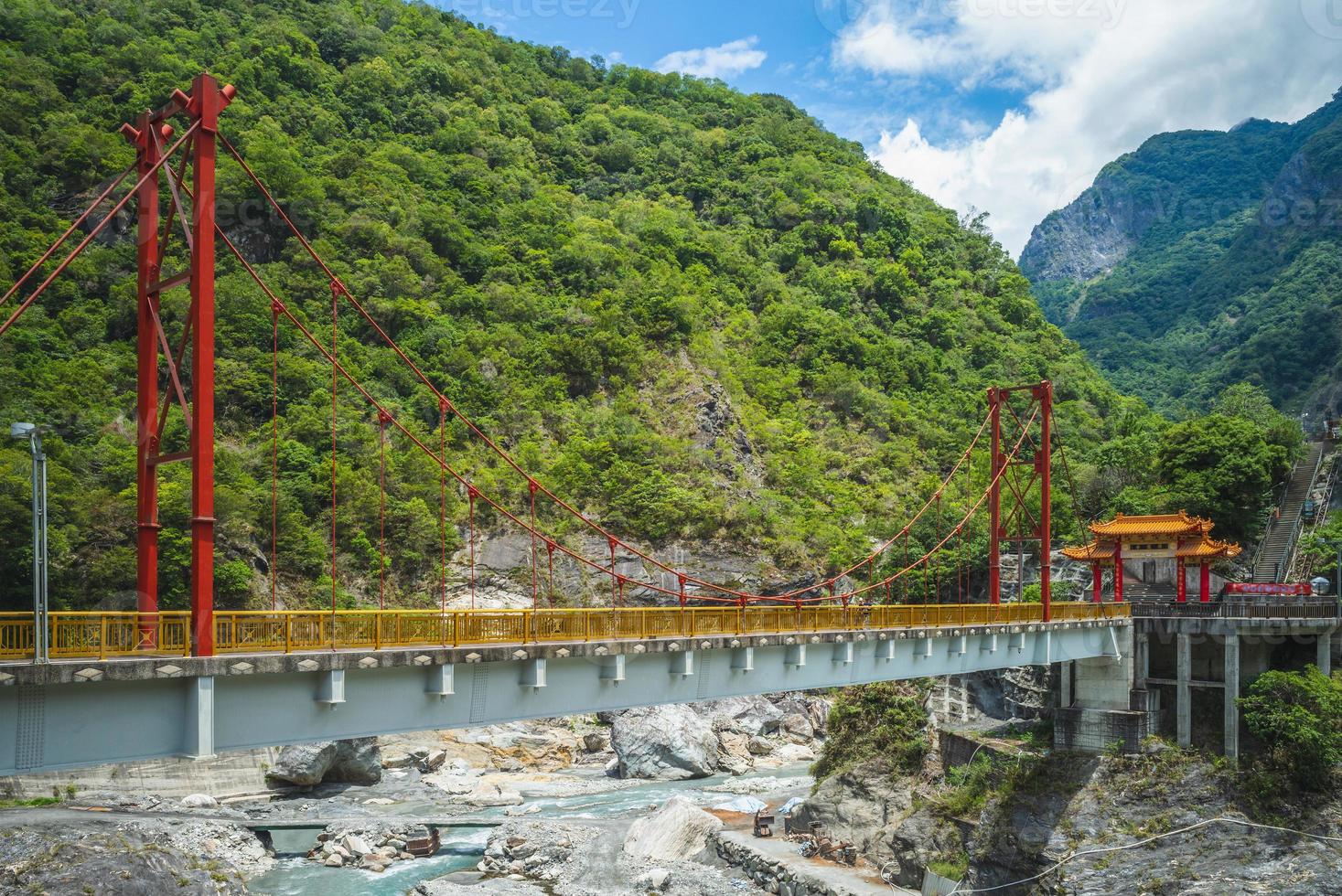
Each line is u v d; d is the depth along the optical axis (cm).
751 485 11719
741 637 4359
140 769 7069
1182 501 8694
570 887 5481
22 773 2512
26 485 7162
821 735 9969
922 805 6047
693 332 13362
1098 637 6284
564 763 8894
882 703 6819
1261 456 8600
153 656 2717
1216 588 7975
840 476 12275
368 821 6531
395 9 17762
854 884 5428
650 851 6081
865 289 15638
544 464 11112
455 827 6700
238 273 10800
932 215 18762
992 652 5838
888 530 11081
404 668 3312
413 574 9900
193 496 2841
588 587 10375
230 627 2919
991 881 5547
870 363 14012
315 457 9875
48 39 11938
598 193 16450
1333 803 5284
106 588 7469
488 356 11988
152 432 3123
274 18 15088
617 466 11188
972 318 15738
